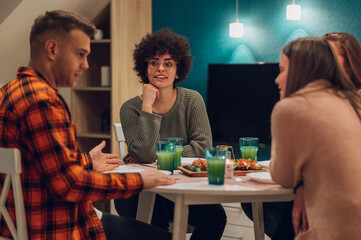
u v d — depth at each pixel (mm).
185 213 1513
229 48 4230
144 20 4191
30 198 1308
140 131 2102
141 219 2172
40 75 1358
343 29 3803
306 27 3934
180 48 2285
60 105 1304
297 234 1440
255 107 4008
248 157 1983
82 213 1406
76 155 1324
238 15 4172
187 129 2350
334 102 1391
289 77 1496
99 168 1764
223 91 4121
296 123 1368
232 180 1646
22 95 1279
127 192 1402
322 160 1342
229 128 4117
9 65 3678
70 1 3691
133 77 4027
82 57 1392
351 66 2039
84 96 4145
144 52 2301
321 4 3863
